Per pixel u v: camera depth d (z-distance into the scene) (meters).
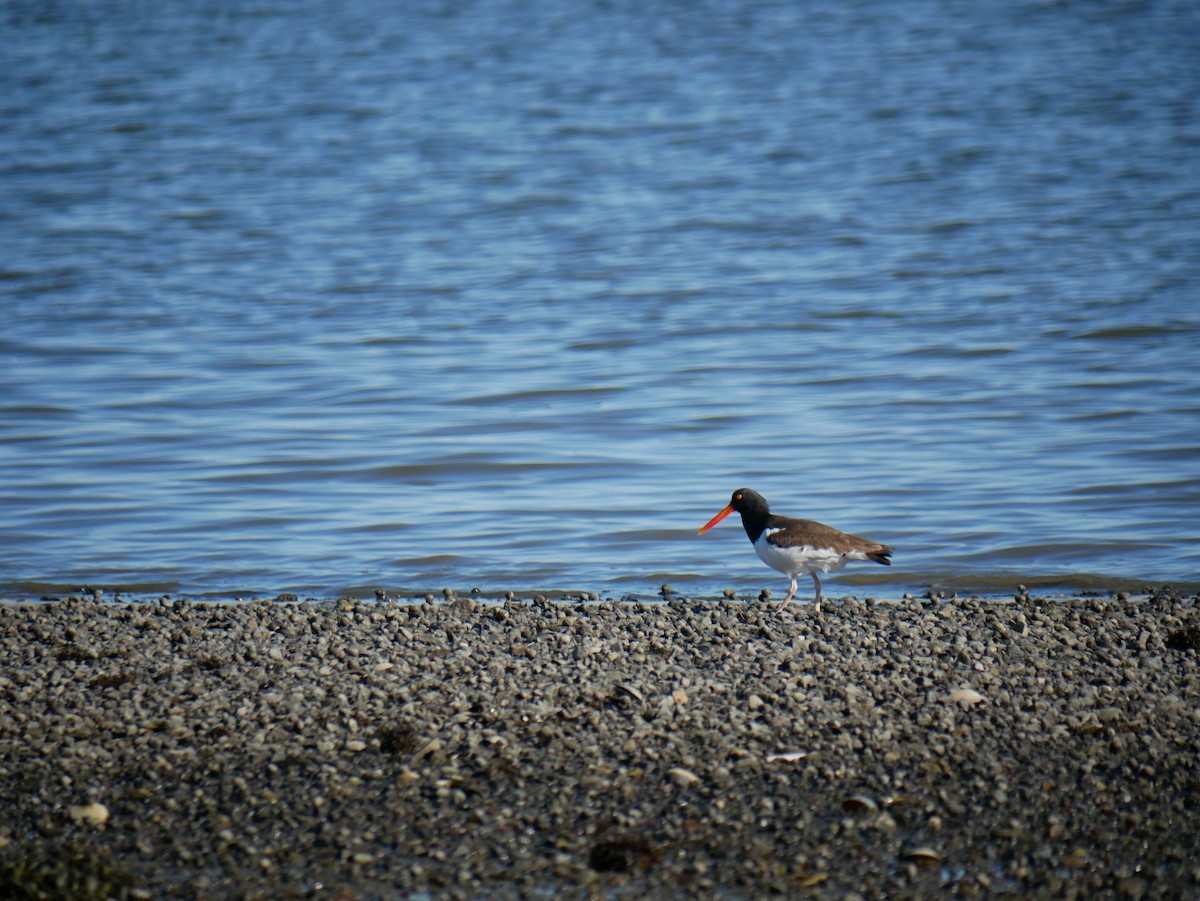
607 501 23.62
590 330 38.00
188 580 19.80
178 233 51.81
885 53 94.94
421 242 50.88
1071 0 112.50
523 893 10.73
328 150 68.56
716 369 33.47
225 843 11.40
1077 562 20.17
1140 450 25.81
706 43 100.88
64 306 41.06
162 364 34.19
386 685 14.34
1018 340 35.56
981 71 86.94
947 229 50.78
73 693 14.23
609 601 18.03
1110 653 15.34
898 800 11.94
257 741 13.07
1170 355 33.47
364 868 11.06
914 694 14.00
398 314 40.25
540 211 56.03
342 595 19.19
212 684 14.49
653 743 12.96
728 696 13.98
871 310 39.75
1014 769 12.45
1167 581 19.22
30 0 119.06
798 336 36.88
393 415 29.55
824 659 15.08
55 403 30.31
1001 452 26.00
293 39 103.31
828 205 56.06
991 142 67.56
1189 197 54.59
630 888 10.78
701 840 11.39
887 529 21.75
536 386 31.98
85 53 95.25
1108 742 12.90
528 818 11.74
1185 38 95.25
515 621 16.86
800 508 22.89
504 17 114.25
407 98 82.19
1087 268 44.03
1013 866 10.98
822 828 11.57
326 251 49.25
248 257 48.28
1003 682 14.33
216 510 23.20
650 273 45.53
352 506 23.45
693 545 21.44
